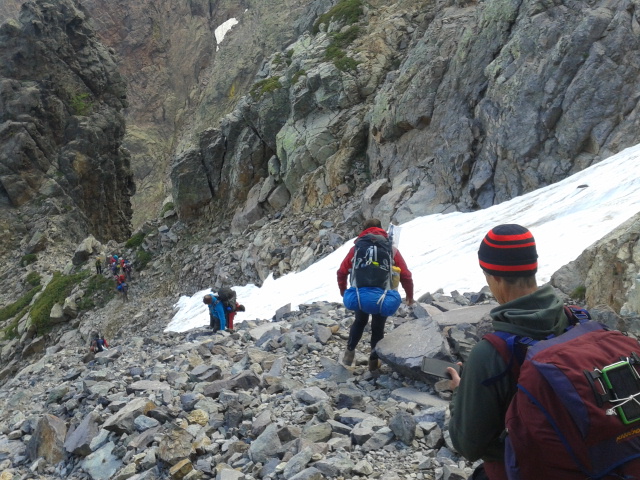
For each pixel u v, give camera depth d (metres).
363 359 7.93
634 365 2.38
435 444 5.40
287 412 6.50
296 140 30.95
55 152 59.88
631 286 8.95
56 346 32.31
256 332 10.70
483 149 21.53
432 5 32.88
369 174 28.14
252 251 28.70
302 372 7.83
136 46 131.00
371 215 24.42
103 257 40.09
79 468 6.75
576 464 2.26
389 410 6.20
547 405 2.33
